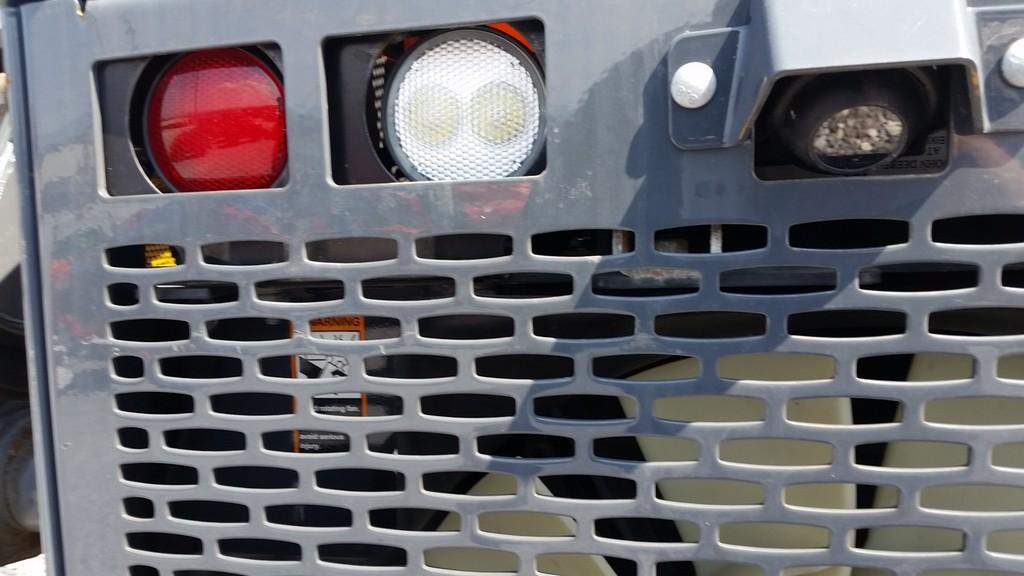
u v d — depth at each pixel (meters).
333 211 1.11
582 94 1.03
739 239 1.05
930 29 0.87
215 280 1.15
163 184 1.19
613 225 1.04
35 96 1.21
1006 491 1.11
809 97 0.94
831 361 1.08
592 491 1.25
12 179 1.67
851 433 1.02
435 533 1.15
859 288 0.99
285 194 1.12
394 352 1.11
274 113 1.13
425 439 1.18
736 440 1.07
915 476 1.01
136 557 1.26
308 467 1.17
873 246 1.03
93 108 1.18
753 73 0.94
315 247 1.13
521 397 1.09
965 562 1.02
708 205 1.01
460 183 1.07
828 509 1.05
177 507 1.26
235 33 1.11
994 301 0.96
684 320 1.11
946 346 0.98
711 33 0.98
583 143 1.03
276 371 1.18
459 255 1.10
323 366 1.16
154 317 1.18
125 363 1.24
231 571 1.23
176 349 1.18
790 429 1.03
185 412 1.27
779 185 0.99
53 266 1.22
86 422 1.24
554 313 1.07
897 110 0.91
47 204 1.21
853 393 1.01
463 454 1.12
